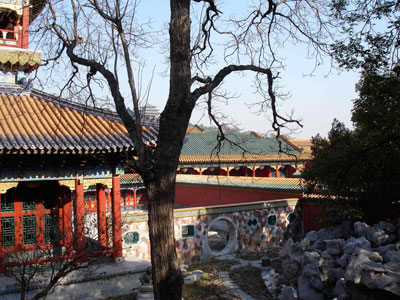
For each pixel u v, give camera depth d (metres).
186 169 46.38
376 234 16.25
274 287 16.52
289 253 17.89
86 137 14.77
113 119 16.09
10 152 13.24
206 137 51.72
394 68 15.28
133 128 9.55
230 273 19.09
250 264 20.66
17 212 15.80
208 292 16.41
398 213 20.30
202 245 21.73
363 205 20.02
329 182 19.50
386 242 16.12
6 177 14.43
